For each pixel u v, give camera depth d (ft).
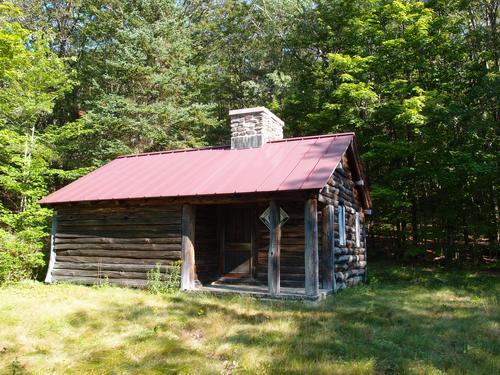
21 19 68.74
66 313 26.11
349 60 64.44
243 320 24.58
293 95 75.87
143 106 67.51
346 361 17.35
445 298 34.58
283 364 17.04
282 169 34.88
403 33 64.75
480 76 57.72
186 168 40.83
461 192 56.70
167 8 73.10
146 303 29.45
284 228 39.32
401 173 58.08
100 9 77.66
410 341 20.61
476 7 64.59
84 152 69.15
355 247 46.44
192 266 35.27
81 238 40.22
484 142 54.75
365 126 65.67
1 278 38.73
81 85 76.84
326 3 76.95
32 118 47.67
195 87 77.66
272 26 85.97
